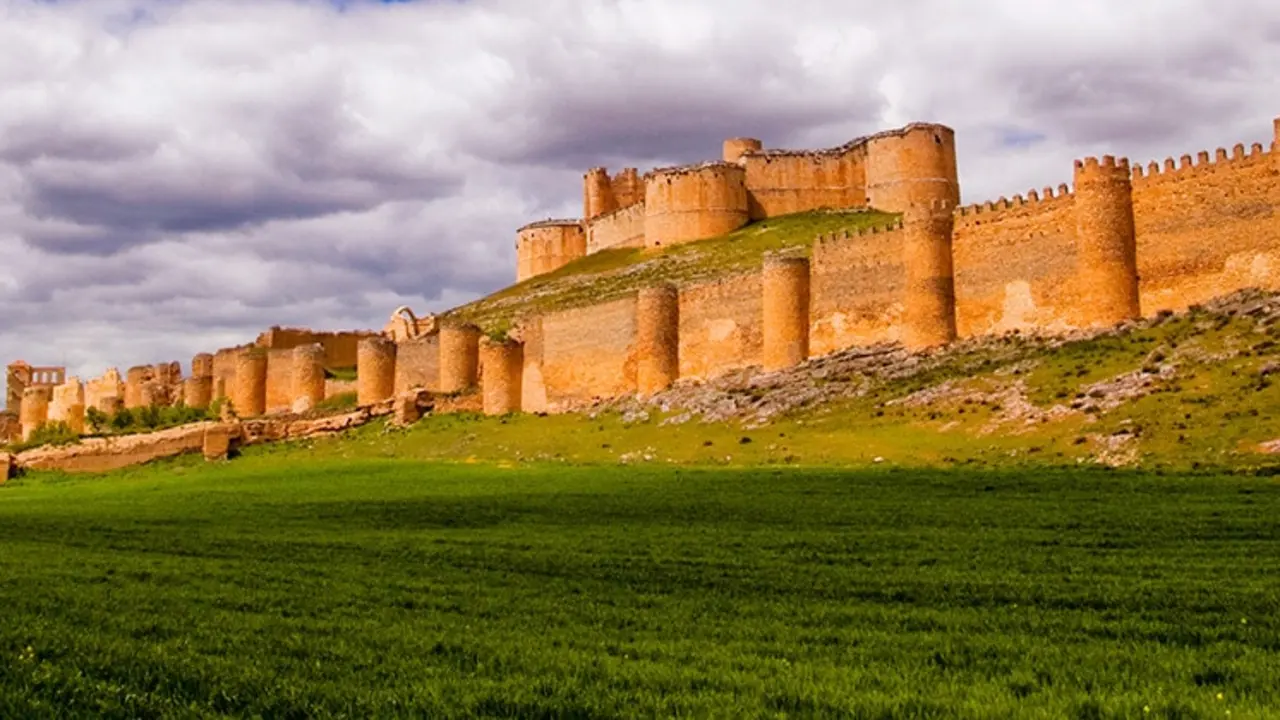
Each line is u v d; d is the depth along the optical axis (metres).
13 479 102.31
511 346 104.81
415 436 98.06
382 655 24.11
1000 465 58.09
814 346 87.25
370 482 74.75
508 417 100.19
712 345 92.44
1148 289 71.81
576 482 66.38
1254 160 67.81
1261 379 58.25
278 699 20.28
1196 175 70.19
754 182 137.62
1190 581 31.61
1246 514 42.28
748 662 22.92
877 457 63.94
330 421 106.88
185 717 19.25
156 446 106.00
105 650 24.36
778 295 87.69
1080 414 61.72
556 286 131.88
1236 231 68.25
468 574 37.12
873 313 83.88
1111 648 23.48
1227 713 18.14
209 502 68.31
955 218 80.56
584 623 28.16
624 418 87.81
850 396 76.06
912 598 30.78
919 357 78.69
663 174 136.25
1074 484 51.19
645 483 63.19
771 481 59.91
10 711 19.17
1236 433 54.12
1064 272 74.44
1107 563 35.25
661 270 122.19
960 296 80.00
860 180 136.25
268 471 87.00
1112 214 72.38
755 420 77.38
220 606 31.25
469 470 77.69
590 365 99.75
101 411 131.50
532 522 52.12
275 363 128.25
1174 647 23.56
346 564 40.25
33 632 26.39
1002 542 40.25
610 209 158.38
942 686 20.48
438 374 113.44
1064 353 70.56
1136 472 52.47
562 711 19.33
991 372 71.56
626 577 35.81
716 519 49.72
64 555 43.97
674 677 21.59
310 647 25.00
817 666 22.45
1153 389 61.31
